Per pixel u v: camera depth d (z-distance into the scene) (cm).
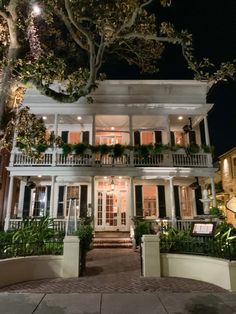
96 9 718
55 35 1208
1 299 545
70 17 689
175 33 754
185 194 1620
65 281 706
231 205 963
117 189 1603
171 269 771
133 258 1033
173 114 1503
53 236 876
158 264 762
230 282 627
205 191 1433
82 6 718
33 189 1590
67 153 1399
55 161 1415
